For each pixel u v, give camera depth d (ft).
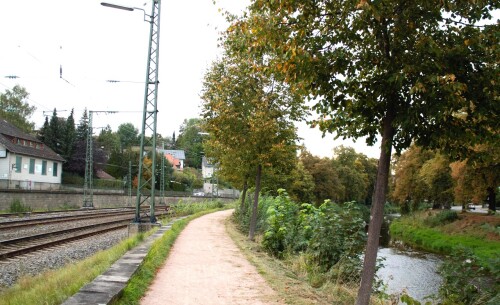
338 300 23.49
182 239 51.13
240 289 24.48
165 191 221.25
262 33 19.47
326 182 205.16
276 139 49.62
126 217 106.22
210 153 82.58
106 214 108.37
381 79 17.15
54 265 39.42
